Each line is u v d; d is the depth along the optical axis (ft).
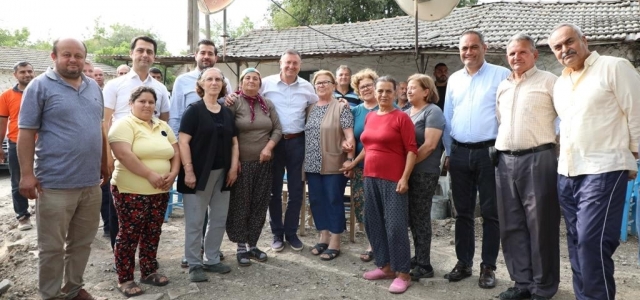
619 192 9.41
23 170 9.77
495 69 12.07
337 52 27.81
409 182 12.55
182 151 12.22
